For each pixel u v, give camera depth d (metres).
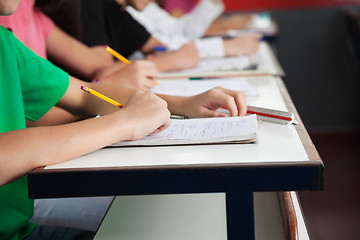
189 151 0.96
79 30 2.01
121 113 1.02
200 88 1.59
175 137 1.02
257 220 1.16
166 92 1.56
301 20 4.18
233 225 0.89
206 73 1.86
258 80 1.73
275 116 1.14
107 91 1.37
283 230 1.10
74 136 0.94
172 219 1.12
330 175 3.20
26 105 1.28
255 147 0.97
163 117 1.04
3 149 0.90
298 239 0.97
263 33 3.32
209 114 1.19
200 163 0.88
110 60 2.14
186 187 0.88
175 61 2.08
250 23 3.54
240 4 4.24
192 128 1.07
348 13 3.94
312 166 0.86
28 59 1.25
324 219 2.63
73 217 1.31
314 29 4.19
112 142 0.98
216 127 1.05
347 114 4.27
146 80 1.62
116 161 0.92
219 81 1.67
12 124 1.18
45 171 0.89
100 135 0.96
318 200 2.86
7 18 1.39
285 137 1.03
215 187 0.87
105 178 0.88
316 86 4.27
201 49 2.31
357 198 2.85
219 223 1.10
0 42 1.20
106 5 2.33
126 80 1.62
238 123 1.06
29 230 1.20
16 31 1.43
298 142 0.99
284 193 1.14
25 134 0.93
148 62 1.71
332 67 4.22
